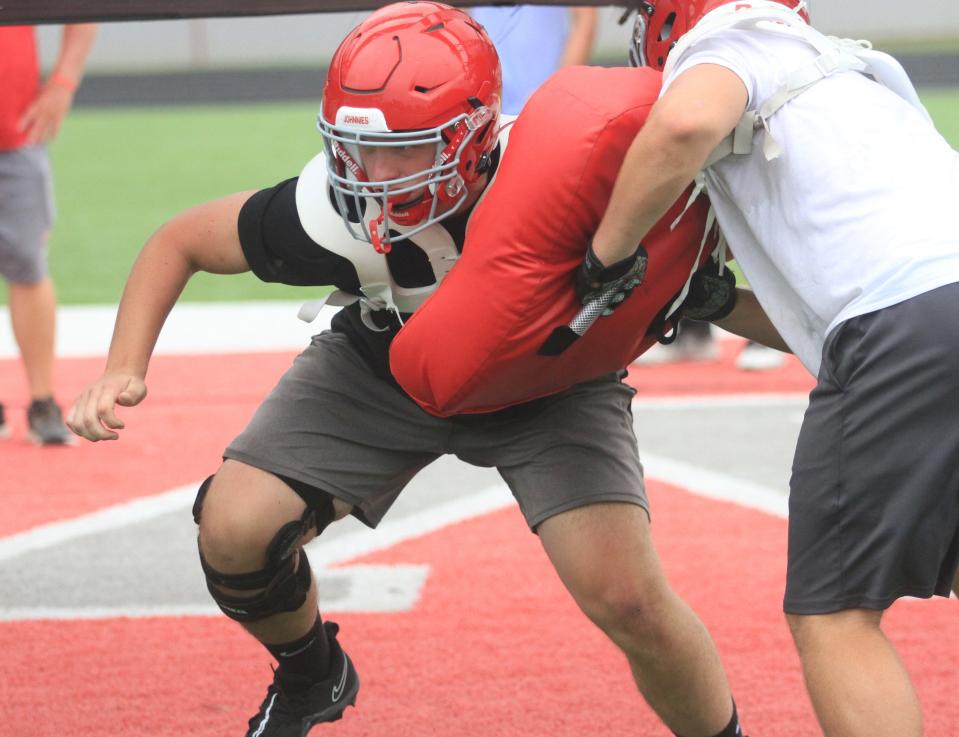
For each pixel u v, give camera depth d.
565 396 11.13
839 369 9.48
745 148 9.65
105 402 10.42
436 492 20.14
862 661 9.46
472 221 10.04
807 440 9.66
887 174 9.46
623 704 13.30
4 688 13.73
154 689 13.70
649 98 9.75
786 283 10.03
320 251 10.43
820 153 9.51
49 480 20.83
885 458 9.30
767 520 18.62
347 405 11.27
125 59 101.19
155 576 16.91
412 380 10.37
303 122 69.62
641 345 10.87
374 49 9.76
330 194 10.37
